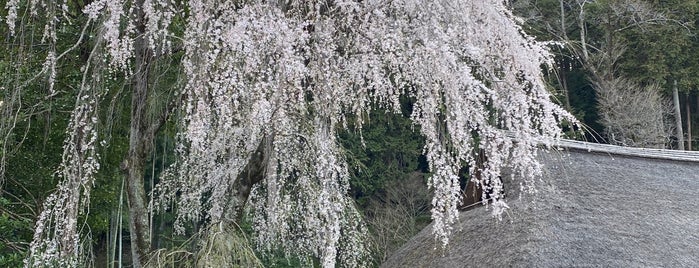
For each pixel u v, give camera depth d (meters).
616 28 15.91
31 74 4.58
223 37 3.25
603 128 15.61
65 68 4.82
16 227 4.97
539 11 15.73
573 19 16.41
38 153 5.25
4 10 4.66
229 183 4.34
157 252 3.55
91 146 3.46
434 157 3.36
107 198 5.33
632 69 15.95
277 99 3.33
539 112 3.48
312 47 3.51
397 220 11.80
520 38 3.50
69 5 4.79
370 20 3.50
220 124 3.33
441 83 3.40
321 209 3.43
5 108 4.24
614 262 5.14
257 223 5.14
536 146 3.54
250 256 3.48
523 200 5.98
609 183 6.72
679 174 7.68
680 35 15.99
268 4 3.34
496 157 3.41
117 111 4.40
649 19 15.73
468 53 3.42
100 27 3.63
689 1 16.11
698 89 16.83
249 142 3.99
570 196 6.12
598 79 15.16
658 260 5.30
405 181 13.09
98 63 3.67
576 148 7.35
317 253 4.77
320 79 3.43
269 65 3.29
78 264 3.72
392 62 3.46
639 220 5.95
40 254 3.44
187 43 3.26
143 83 3.97
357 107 3.72
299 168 4.52
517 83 3.45
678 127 16.16
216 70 3.26
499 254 5.33
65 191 3.36
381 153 13.41
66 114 5.00
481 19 3.48
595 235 5.50
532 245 5.20
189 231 6.51
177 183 4.96
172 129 5.25
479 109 3.44
